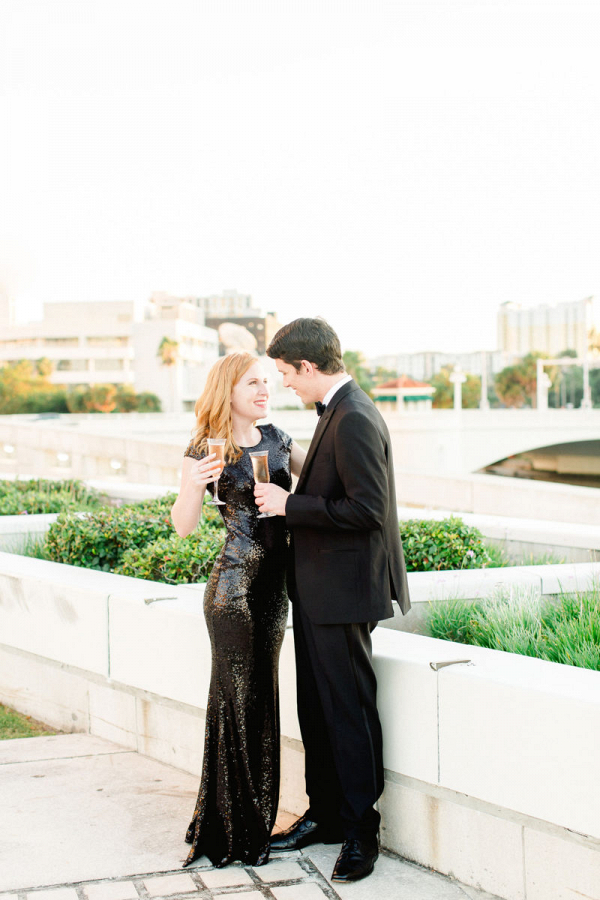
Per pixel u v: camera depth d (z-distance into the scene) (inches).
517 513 428.8
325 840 115.2
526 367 4377.5
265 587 111.0
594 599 151.0
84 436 684.1
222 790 109.9
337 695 104.9
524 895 97.3
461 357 5610.2
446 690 103.1
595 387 4320.9
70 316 4133.9
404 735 109.3
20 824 121.6
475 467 1700.3
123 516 220.8
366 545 103.5
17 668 181.6
